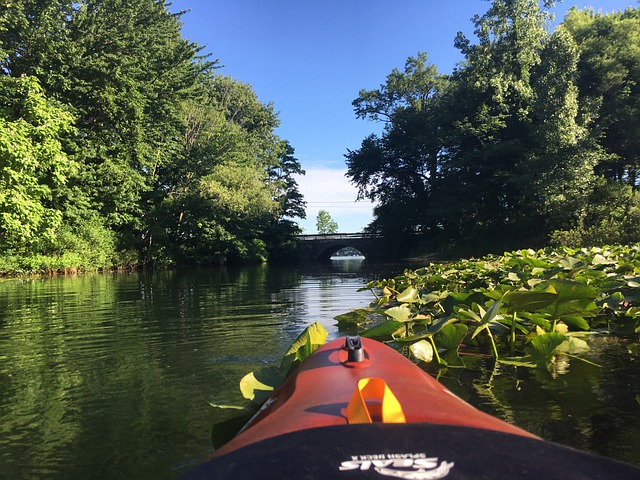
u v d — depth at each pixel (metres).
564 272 5.19
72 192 20.19
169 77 25.05
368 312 5.53
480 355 4.15
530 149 27.77
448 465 1.06
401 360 2.34
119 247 25.12
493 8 30.12
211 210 30.05
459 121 30.44
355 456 1.10
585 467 1.08
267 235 43.06
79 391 3.42
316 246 47.50
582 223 23.30
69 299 9.46
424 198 39.75
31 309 7.90
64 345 4.96
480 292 4.90
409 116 38.31
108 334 5.52
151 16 23.89
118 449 2.45
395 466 1.06
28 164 11.88
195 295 10.05
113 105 20.73
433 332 3.70
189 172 29.28
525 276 5.37
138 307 7.99
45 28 19.25
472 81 30.50
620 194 23.45
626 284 4.78
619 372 3.44
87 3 21.41
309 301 8.60
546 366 3.61
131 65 21.97
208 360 4.23
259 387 2.95
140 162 24.09
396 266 26.36
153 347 4.79
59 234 19.78
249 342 4.95
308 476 1.02
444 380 3.37
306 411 1.56
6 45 19.06
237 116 43.69
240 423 2.77
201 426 2.73
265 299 9.02
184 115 30.05
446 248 36.31
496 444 1.18
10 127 11.93
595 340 4.47
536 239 27.47
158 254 27.72
